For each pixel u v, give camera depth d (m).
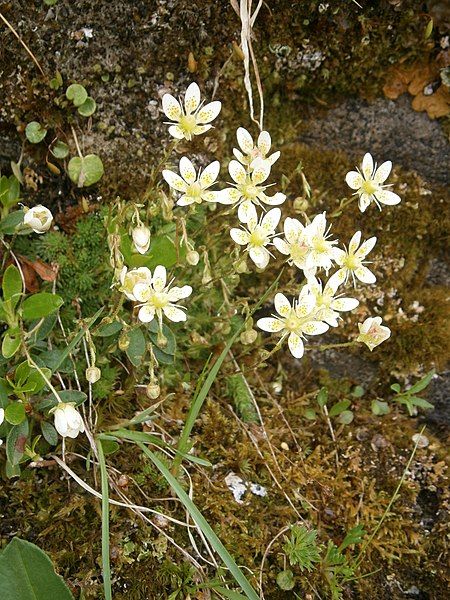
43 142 0.17
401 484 0.19
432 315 0.20
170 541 0.16
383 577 0.18
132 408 0.18
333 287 0.15
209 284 0.17
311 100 0.18
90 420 0.16
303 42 0.17
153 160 0.18
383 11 0.17
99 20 0.16
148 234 0.14
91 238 0.18
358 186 0.16
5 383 0.15
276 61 0.18
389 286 0.20
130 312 0.18
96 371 0.15
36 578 0.13
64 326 0.17
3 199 0.17
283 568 0.17
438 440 0.20
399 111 0.18
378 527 0.17
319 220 0.15
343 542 0.16
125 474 0.16
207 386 0.15
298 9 0.17
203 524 0.14
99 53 0.17
